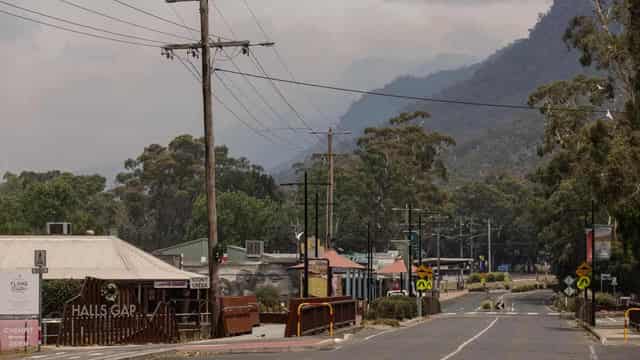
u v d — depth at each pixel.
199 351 40.19
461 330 63.91
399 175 161.25
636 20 69.00
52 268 58.22
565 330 66.75
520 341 50.38
